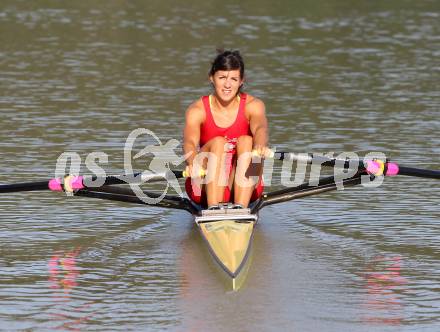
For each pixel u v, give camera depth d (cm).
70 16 10931
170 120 5966
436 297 3136
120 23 10425
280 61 8219
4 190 3850
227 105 3872
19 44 8938
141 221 4094
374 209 4253
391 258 3575
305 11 11744
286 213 4222
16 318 2931
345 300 3102
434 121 6009
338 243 3769
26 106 6322
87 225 4009
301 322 2894
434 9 12131
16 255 3584
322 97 6756
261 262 3509
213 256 3409
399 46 9162
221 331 2827
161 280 3312
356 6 12331
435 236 3853
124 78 7375
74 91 6862
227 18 10925
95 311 2997
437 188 4597
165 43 9088
